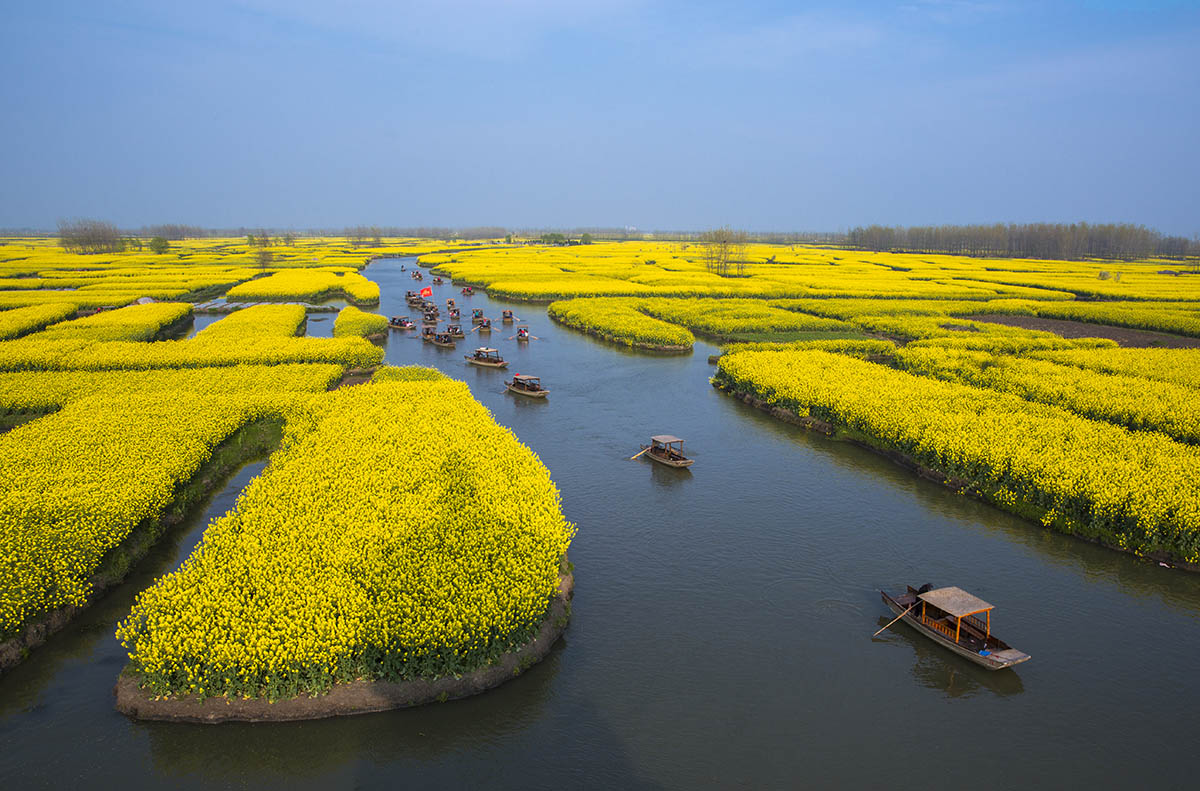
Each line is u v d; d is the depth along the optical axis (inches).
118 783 778.8
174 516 1392.7
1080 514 1389.0
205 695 858.8
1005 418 1841.8
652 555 1288.1
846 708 912.9
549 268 6929.1
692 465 1744.6
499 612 933.8
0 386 2114.9
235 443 1759.4
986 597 1174.3
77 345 2704.2
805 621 1095.0
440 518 1197.1
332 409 1865.2
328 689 869.8
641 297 4633.4
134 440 1577.3
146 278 5556.1
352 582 986.7
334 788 779.4
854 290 4943.4
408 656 882.8
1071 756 839.7
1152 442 1675.7
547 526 1183.6
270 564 1028.5
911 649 1034.1
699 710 900.6
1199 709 920.9
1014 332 3353.8
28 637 992.2
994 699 936.9
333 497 1268.5
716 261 6683.1
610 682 947.3
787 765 815.7
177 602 942.4
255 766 806.5
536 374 2728.8
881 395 2092.8
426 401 1946.4
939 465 1652.3
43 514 1192.8
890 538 1368.1
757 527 1407.5
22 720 863.7
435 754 824.9
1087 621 1110.4
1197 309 4121.6
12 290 4808.1
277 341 2851.9
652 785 783.7
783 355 2669.8
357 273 6825.8
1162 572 1253.7
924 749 846.5
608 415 2176.4
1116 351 2837.1
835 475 1692.9
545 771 800.9
